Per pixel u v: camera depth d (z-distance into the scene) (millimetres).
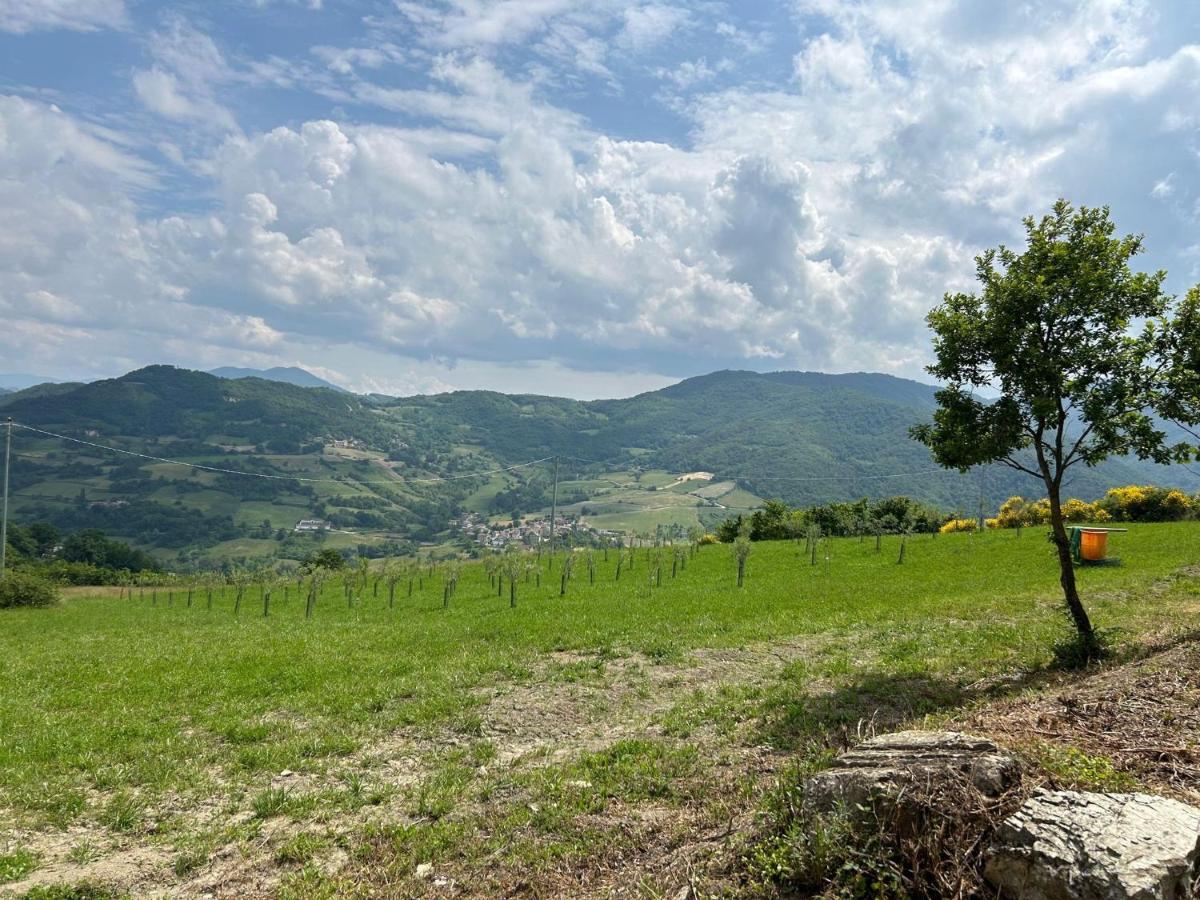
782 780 7633
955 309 15070
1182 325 13164
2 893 7227
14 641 30219
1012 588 28000
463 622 27500
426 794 9766
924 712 11656
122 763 11133
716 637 20641
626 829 7902
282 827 8898
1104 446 13594
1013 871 4438
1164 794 5789
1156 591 24234
